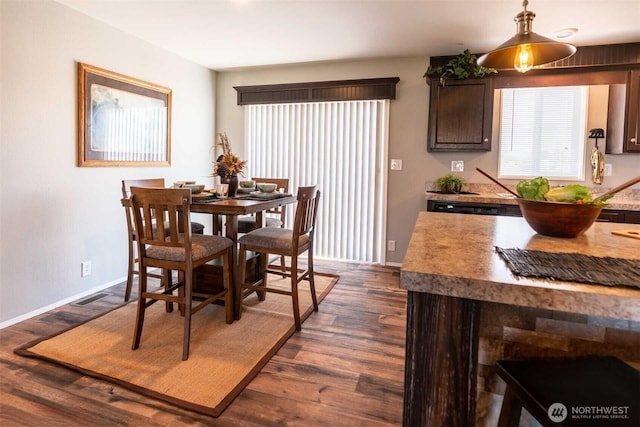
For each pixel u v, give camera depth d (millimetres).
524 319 1062
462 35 3406
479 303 921
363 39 3545
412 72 4125
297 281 2650
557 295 803
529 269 944
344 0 2752
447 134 3848
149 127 3777
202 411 1740
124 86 3441
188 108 4363
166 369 2076
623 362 994
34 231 2744
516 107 3941
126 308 2918
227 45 3777
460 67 3682
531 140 3928
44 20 2740
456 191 3928
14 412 1709
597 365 988
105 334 2471
